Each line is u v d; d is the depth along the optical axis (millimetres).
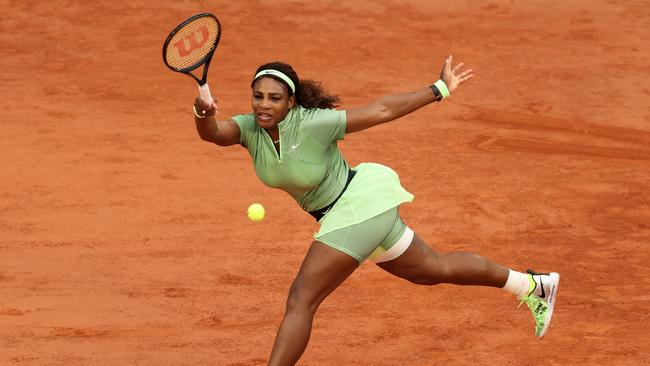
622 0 68500
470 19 64625
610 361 27000
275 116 21703
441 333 28531
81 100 50125
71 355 26797
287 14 63875
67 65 55188
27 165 41625
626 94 52562
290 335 21656
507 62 57000
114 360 26578
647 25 64062
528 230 36219
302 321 21812
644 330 28859
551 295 25453
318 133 21875
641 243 35188
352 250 22156
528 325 29031
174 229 35781
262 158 22375
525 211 37938
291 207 38000
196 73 54188
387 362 26875
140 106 49469
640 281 32094
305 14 64000
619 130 47562
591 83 53969
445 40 60781
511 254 34156
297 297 22016
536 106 50438
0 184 39625
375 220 22281
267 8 64562
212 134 22109
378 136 45938
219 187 39781
